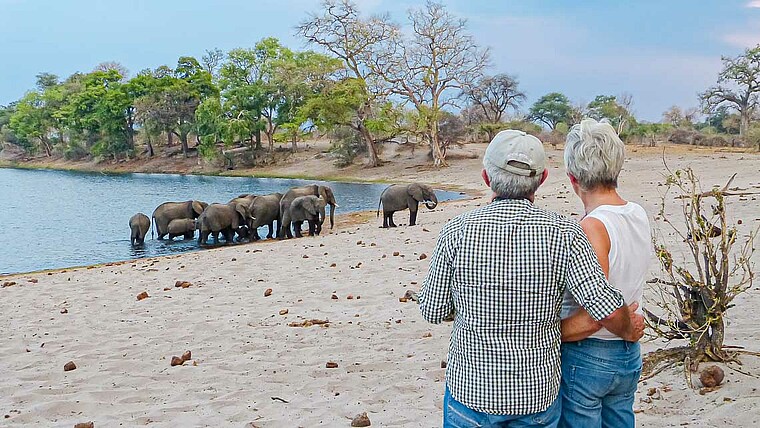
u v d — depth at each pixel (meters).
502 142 3.39
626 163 45.91
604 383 3.54
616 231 3.56
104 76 103.00
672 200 21.62
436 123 64.69
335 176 65.94
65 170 94.50
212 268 15.37
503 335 3.27
